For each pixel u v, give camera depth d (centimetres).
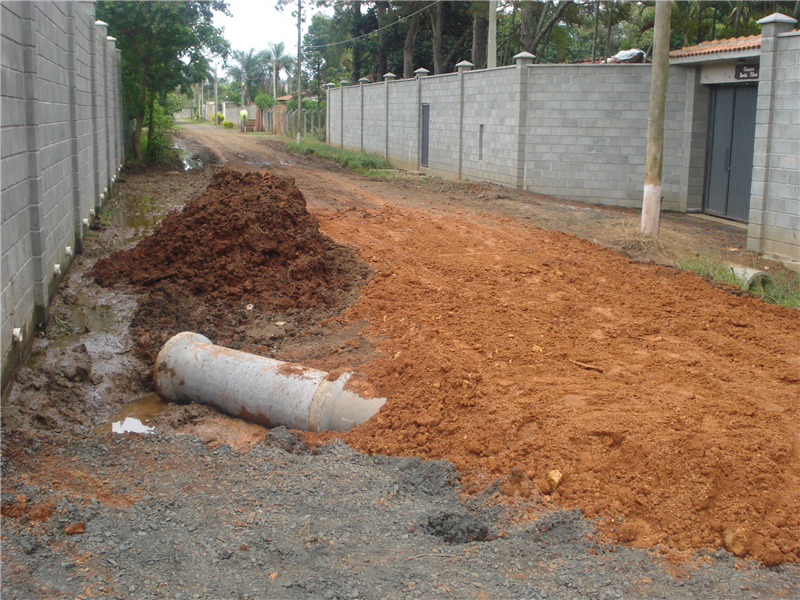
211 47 2731
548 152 1947
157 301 918
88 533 403
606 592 378
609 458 505
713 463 482
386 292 933
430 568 392
